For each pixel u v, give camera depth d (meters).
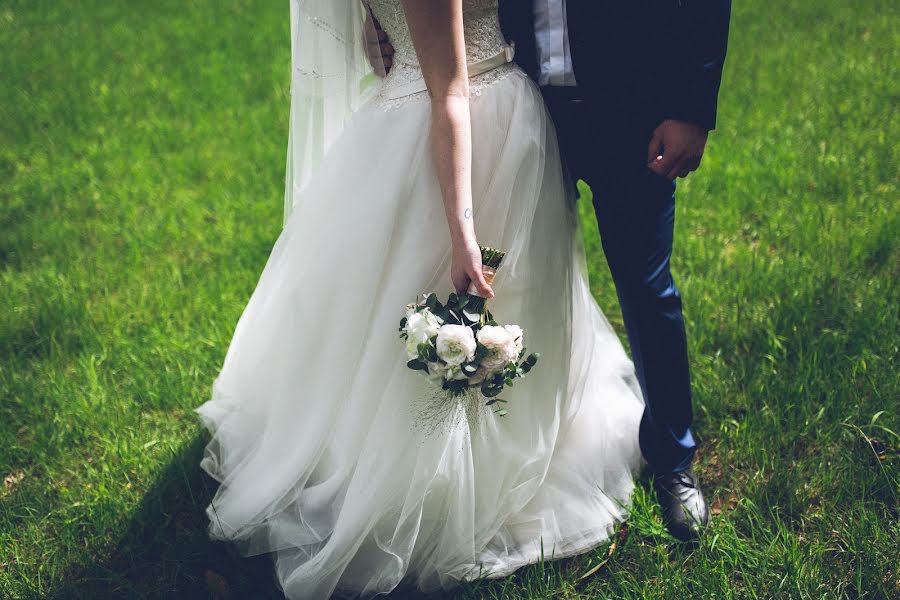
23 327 3.37
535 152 2.06
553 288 2.19
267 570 2.29
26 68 6.66
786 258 3.45
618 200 2.19
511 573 2.20
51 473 2.63
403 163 2.03
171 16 8.10
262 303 2.46
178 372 3.03
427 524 2.22
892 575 2.07
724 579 2.07
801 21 6.65
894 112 4.83
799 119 4.86
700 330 3.03
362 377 2.11
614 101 2.13
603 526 2.29
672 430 2.36
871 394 2.63
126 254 3.96
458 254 1.90
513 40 2.18
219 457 2.62
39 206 4.42
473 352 1.75
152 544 2.37
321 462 2.29
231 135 5.28
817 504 2.35
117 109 5.78
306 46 2.15
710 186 4.23
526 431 2.22
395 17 2.03
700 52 2.00
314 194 2.22
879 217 3.62
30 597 2.21
